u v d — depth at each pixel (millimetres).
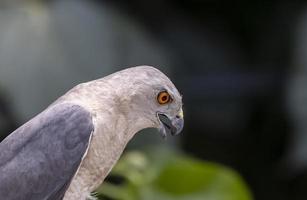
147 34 15625
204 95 16484
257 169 16906
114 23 15008
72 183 9922
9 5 14445
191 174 12008
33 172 9891
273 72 16609
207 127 16609
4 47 14242
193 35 16609
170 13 16562
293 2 16750
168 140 14578
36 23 14406
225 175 12023
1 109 14633
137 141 14414
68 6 14672
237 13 16828
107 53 14727
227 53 16656
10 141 10023
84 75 14500
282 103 16578
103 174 10016
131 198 11891
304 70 15547
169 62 15734
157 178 11938
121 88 9922
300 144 15484
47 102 14234
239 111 16625
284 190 16969
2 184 9891
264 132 16844
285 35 16688
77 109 9914
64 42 14477
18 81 14180
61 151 9867
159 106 10000
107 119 9867
